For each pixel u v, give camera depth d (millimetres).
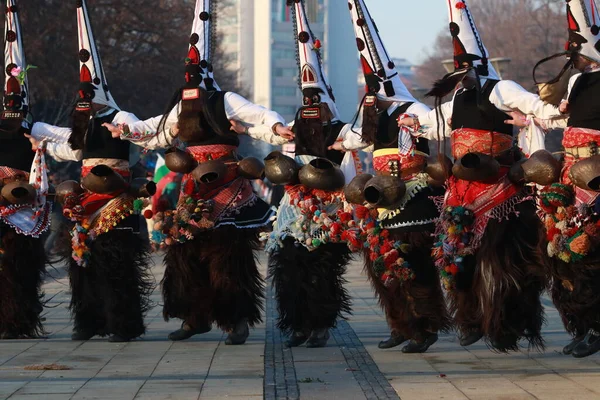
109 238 10023
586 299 7922
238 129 9867
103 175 9789
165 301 10156
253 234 9977
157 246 10578
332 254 9688
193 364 8727
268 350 9578
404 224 9016
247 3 131875
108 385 7703
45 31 31016
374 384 7730
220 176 9617
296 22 9922
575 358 8742
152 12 35531
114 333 10109
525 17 62625
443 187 9141
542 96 8219
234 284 9836
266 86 131875
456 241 8445
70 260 10234
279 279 9789
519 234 8336
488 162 8320
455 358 8938
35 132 10453
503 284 8281
